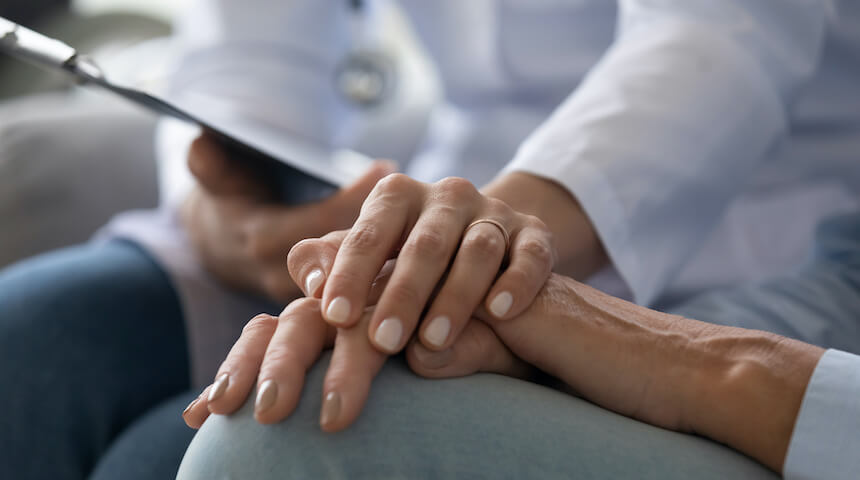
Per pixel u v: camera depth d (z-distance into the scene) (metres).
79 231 1.31
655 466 0.61
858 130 1.02
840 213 0.97
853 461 0.61
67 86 2.02
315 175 0.82
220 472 0.60
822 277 0.85
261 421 0.60
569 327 0.65
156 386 0.97
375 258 0.64
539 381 0.67
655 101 0.83
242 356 0.63
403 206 0.67
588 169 0.79
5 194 1.24
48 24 2.02
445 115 1.42
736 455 0.63
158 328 0.99
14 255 1.23
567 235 0.78
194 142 0.89
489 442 0.60
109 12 2.04
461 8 1.23
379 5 1.51
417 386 0.62
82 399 0.90
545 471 0.60
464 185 0.68
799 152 1.04
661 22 0.89
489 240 0.65
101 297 0.96
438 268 0.64
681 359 0.64
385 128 1.54
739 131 0.85
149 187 1.41
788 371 0.63
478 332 0.65
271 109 1.31
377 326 0.62
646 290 0.82
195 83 1.35
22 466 0.87
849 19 0.93
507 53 1.24
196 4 1.41
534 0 1.20
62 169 1.30
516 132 1.28
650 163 0.81
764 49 0.87
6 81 2.01
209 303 1.04
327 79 1.41
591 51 1.21
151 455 0.83
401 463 0.60
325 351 0.63
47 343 0.90
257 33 1.34
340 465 0.59
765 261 1.02
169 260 1.05
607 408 0.65
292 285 0.92
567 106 0.85
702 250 1.01
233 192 0.95
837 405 0.61
